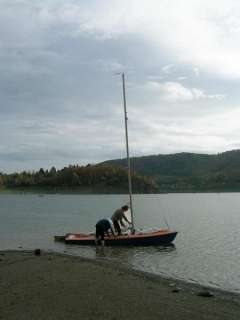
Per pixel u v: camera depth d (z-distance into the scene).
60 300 13.84
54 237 37.50
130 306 13.25
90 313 12.42
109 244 32.75
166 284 17.41
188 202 132.00
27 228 50.47
